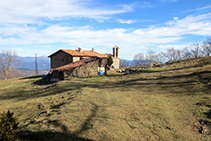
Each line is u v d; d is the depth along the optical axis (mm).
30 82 25891
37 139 4414
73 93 11828
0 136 3986
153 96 9078
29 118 7070
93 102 8352
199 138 4211
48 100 10977
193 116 5637
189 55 56031
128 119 5684
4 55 50469
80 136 4473
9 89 21719
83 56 32812
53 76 24750
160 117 5750
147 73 20641
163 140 4168
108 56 41625
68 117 6055
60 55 33906
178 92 9453
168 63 28219
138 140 4191
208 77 11641
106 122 5422
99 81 19609
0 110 9570
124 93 10664
